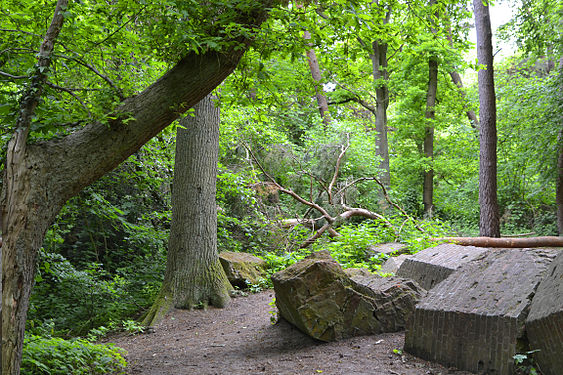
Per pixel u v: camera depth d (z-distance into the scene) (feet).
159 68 22.53
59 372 15.71
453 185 85.66
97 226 38.11
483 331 12.98
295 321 18.90
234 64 16.30
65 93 17.28
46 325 25.67
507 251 16.61
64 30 15.76
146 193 39.65
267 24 17.25
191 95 15.76
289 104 62.69
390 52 80.84
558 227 60.49
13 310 12.87
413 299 18.21
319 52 19.74
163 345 22.59
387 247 34.14
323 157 54.49
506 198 72.08
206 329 25.35
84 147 14.60
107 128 14.94
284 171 50.29
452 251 22.58
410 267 22.71
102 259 40.06
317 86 22.31
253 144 48.55
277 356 17.07
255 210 42.01
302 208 51.26
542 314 11.78
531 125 61.26
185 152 31.35
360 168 57.93
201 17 16.01
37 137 15.72
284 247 41.70
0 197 13.38
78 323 29.07
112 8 17.20
